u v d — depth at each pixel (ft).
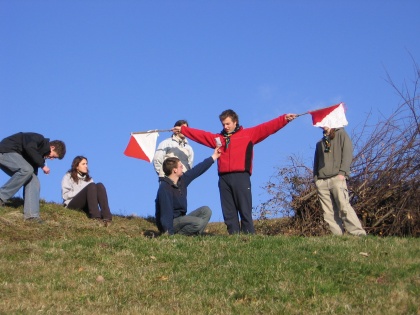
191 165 45.24
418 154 47.03
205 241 35.58
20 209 44.78
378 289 28.43
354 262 31.45
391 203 46.91
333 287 28.81
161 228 38.55
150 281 30.58
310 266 31.22
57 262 32.81
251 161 39.42
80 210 47.11
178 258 33.27
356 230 39.22
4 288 29.22
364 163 47.57
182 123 43.42
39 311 26.53
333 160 39.96
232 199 39.32
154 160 44.60
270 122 39.73
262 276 30.35
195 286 29.71
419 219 46.26
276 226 47.96
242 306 27.30
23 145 42.50
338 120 39.65
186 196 39.17
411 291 27.99
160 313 26.61
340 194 39.55
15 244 35.99
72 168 47.70
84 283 30.14
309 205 47.44
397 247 34.09
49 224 42.57
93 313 26.53
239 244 35.01
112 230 43.83
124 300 28.25
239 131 39.83
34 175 43.24
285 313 26.37
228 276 30.68
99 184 46.65
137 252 34.27
